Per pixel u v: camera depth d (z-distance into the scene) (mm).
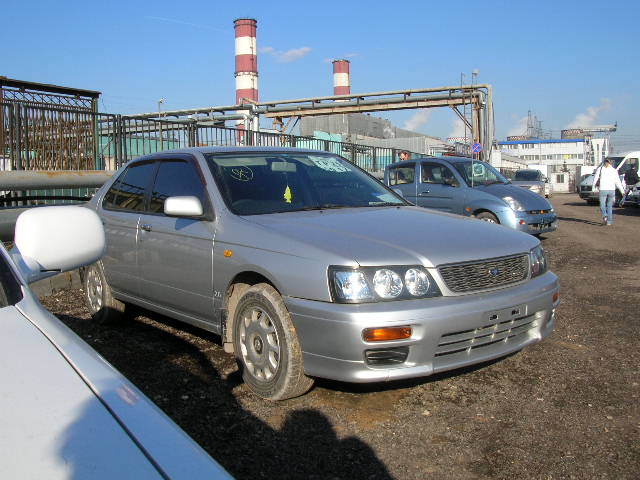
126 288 5070
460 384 4000
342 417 3496
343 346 3215
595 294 6750
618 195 22719
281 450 3111
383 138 42938
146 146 10984
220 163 4500
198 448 1236
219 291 3996
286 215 4098
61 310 6094
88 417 1259
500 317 3518
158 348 4805
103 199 5484
